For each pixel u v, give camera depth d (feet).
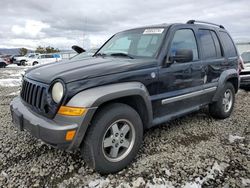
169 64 10.32
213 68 13.15
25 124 8.53
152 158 9.66
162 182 8.09
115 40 13.08
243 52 27.37
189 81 11.50
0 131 12.69
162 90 10.12
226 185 7.87
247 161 9.37
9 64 108.88
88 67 8.71
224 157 9.71
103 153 8.20
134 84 8.83
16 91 27.02
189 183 8.01
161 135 12.12
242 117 15.25
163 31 10.98
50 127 7.45
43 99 8.06
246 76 23.58
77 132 7.45
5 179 8.29
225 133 12.46
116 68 8.63
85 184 8.05
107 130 8.22
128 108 8.74
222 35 14.85
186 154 10.00
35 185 7.97
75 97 7.50
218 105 14.15
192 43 12.12
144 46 11.02
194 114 15.85
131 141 9.06
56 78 7.79
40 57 103.65
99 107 8.25
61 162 9.42
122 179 8.31
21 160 9.57
